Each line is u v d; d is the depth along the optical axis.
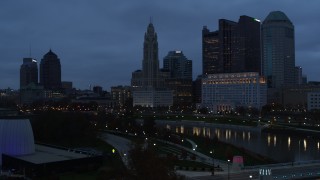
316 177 179.88
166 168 120.44
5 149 198.75
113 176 122.62
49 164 177.38
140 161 118.81
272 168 195.62
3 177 171.25
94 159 191.88
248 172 183.38
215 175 176.12
